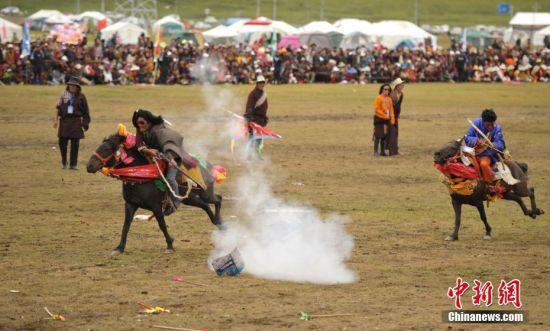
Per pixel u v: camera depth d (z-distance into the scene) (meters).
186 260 42.94
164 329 32.22
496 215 55.09
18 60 159.50
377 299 36.16
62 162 72.81
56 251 44.31
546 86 188.25
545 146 90.75
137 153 43.78
